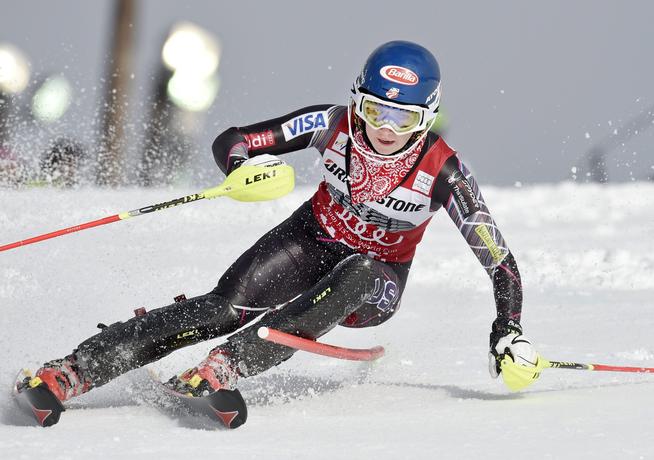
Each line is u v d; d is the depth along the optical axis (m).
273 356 11.27
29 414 10.66
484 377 13.88
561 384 13.14
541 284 24.61
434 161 12.54
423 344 17.00
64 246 24.59
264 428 10.40
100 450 9.24
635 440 9.45
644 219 38.78
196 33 57.84
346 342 17.45
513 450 9.20
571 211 41.62
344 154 12.80
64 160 38.66
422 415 11.09
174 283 20.69
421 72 11.99
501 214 41.41
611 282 24.55
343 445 9.52
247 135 12.94
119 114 53.47
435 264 27.44
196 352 15.66
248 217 34.31
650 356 15.17
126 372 11.75
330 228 13.05
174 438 9.83
